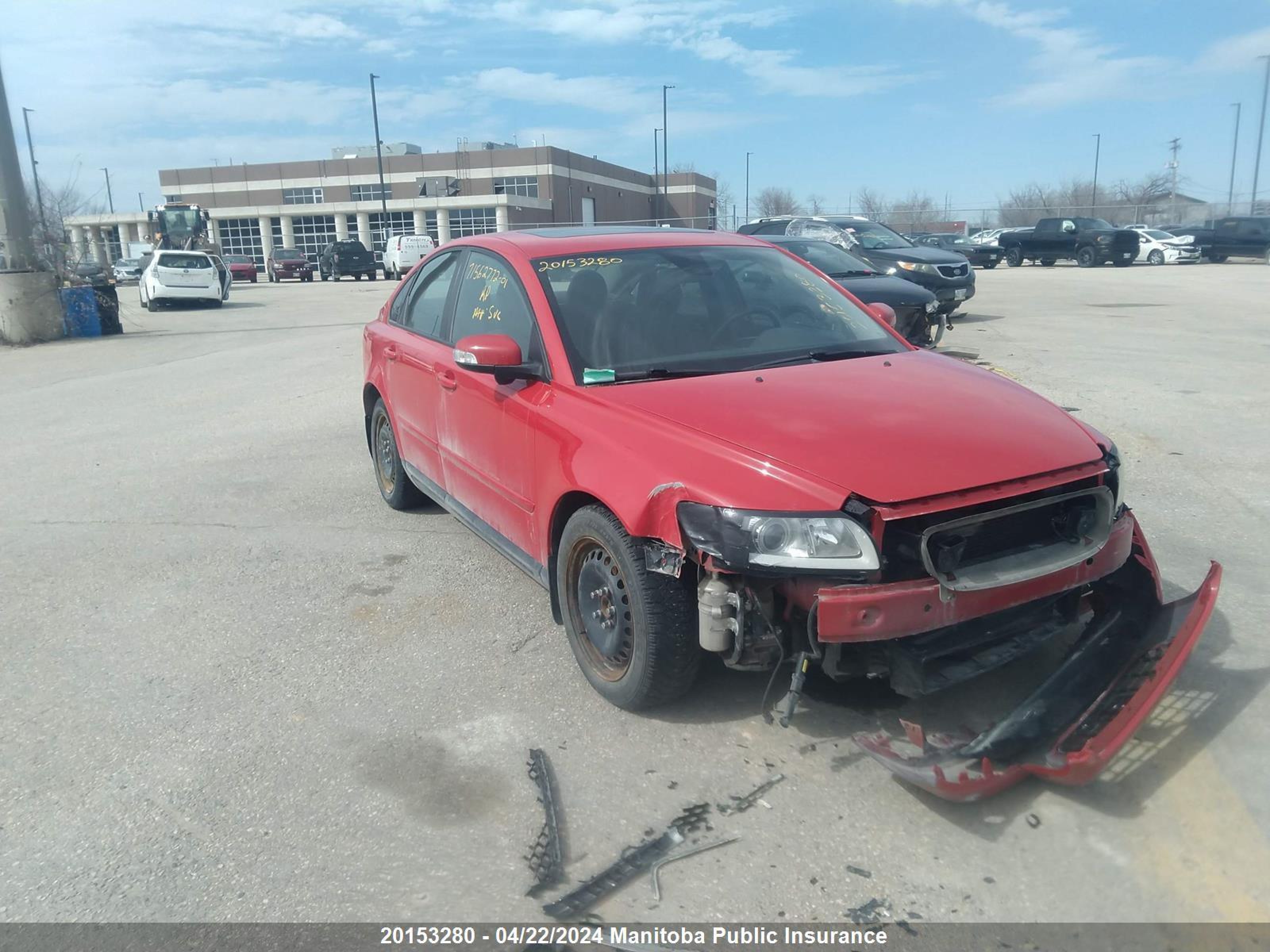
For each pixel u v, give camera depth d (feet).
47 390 39.42
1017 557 10.09
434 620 14.73
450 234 211.41
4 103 56.95
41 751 11.45
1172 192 240.53
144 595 16.16
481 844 9.44
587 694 12.20
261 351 50.62
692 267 14.74
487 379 14.08
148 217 240.73
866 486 9.54
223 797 10.39
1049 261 113.29
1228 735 10.62
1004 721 10.08
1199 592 11.10
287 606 15.49
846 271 39.50
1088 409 27.09
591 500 11.82
